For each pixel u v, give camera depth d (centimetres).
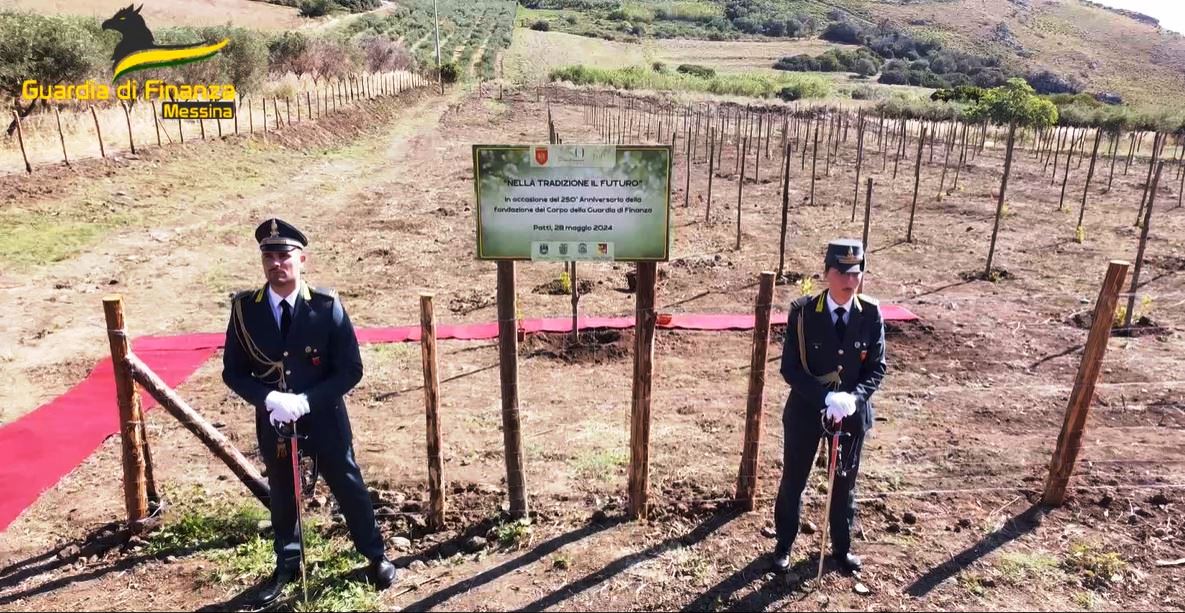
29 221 1271
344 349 383
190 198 1574
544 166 404
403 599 407
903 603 399
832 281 372
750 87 5694
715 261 1191
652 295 431
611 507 493
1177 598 402
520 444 465
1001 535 459
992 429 618
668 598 404
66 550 452
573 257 419
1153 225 1439
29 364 772
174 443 603
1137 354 780
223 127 2164
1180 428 614
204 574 430
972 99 4509
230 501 507
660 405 682
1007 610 394
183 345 830
